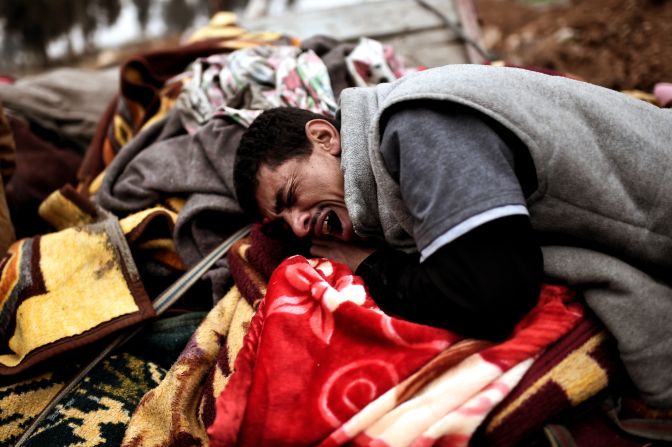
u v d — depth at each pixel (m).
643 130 0.92
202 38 2.10
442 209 0.82
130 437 1.03
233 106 1.52
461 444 0.83
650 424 0.91
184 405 1.05
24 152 1.85
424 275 0.87
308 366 0.92
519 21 3.01
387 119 0.95
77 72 2.16
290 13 2.57
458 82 0.90
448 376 0.87
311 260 1.14
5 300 1.25
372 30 2.43
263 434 0.88
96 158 1.80
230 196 1.39
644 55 2.52
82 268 1.27
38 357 1.15
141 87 1.76
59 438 1.07
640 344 0.89
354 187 0.99
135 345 1.26
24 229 1.79
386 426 0.85
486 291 0.80
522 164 0.88
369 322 0.92
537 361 0.89
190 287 1.30
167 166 1.47
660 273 0.97
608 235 0.91
